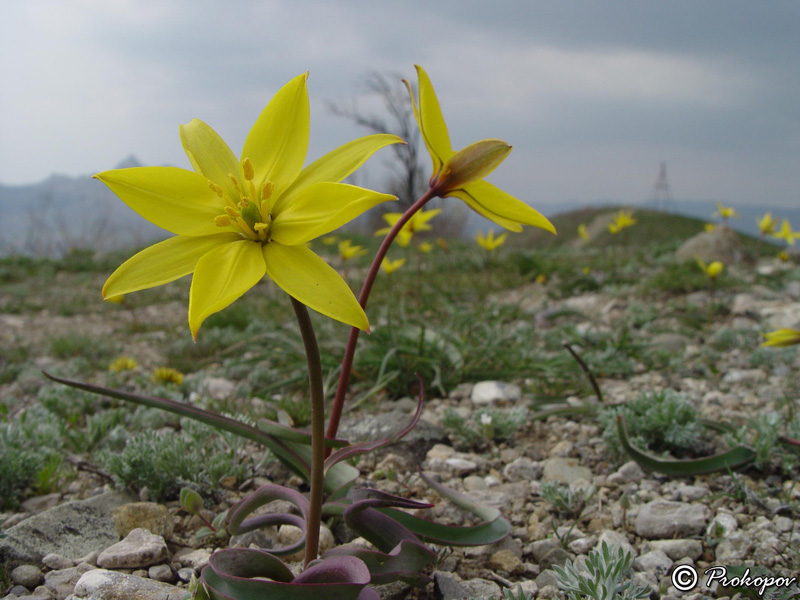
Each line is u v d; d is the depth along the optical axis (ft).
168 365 1.59
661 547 0.65
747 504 0.73
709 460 0.77
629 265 2.78
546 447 0.93
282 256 0.40
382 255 0.57
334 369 1.22
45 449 0.84
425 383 1.23
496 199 0.53
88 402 1.14
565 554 0.63
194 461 0.76
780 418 0.85
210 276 0.39
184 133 0.46
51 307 2.76
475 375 1.26
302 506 0.52
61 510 0.68
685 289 2.18
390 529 0.56
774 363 1.30
